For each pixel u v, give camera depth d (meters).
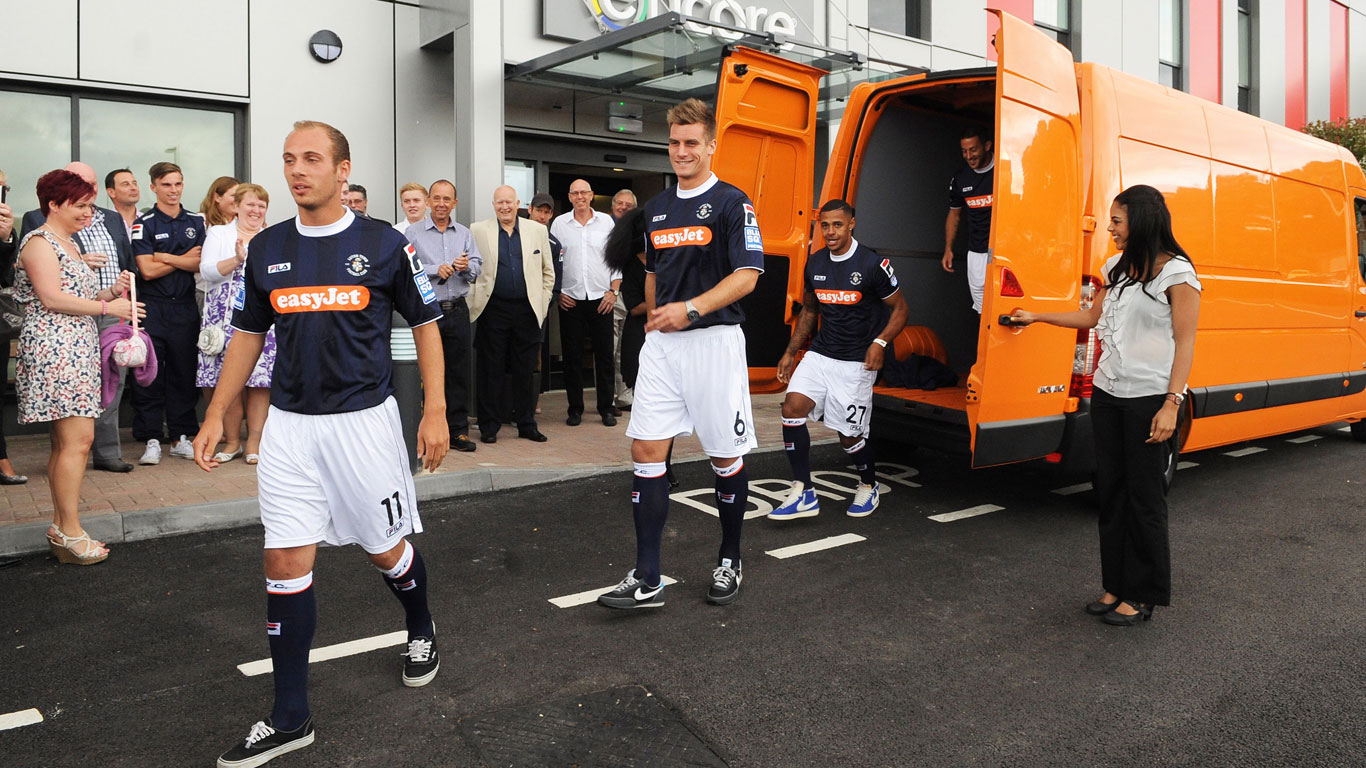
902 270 7.11
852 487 6.50
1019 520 5.72
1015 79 4.97
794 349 5.92
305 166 2.87
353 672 3.52
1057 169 5.27
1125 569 4.09
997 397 5.06
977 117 7.28
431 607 4.19
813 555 5.00
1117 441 4.11
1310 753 3.02
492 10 8.38
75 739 3.03
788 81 6.48
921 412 5.98
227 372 3.06
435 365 3.13
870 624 4.06
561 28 8.91
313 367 2.93
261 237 3.01
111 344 4.99
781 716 3.23
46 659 3.61
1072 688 3.48
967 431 5.69
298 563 2.95
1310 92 17.62
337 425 2.96
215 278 6.32
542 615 4.11
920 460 7.37
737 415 4.14
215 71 7.92
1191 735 3.13
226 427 6.61
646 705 3.29
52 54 7.28
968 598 4.40
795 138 6.59
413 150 8.91
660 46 7.73
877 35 11.52
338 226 2.97
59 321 4.48
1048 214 5.20
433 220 7.13
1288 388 7.17
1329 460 7.68
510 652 3.72
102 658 3.63
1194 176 6.25
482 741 3.03
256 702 3.29
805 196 6.77
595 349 8.24
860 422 5.57
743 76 6.19
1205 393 6.30
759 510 5.86
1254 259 6.81
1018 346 5.12
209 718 3.17
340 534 3.10
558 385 10.57
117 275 5.79
